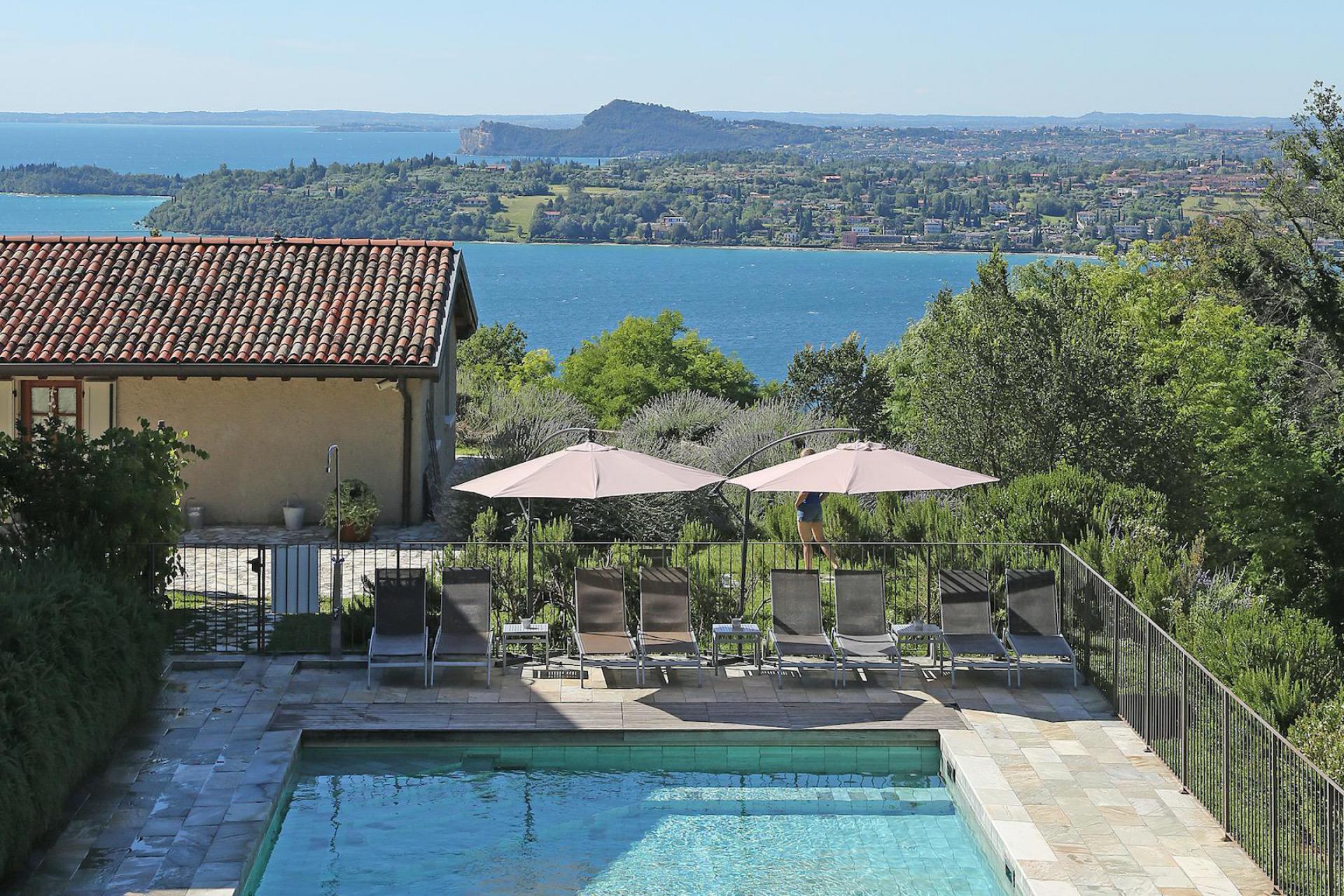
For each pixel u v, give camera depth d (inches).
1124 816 384.8
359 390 840.3
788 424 948.0
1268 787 344.2
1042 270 1530.5
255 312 868.6
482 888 358.9
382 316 869.2
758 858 381.7
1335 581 1177.4
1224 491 1203.9
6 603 379.6
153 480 552.1
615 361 2046.0
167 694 483.2
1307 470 1211.2
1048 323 901.8
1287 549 1190.3
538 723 461.4
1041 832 371.9
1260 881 341.4
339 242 960.9
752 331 6003.9
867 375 1444.4
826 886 362.3
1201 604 554.6
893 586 619.8
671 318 2110.0
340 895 353.4
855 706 486.0
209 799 390.3
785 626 524.4
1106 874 345.4
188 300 878.4
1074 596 540.7
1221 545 1190.3
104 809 381.4
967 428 880.9
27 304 858.8
